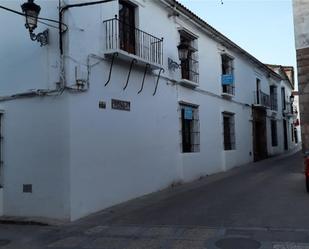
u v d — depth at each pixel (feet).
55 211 30.96
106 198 34.27
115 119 36.14
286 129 112.68
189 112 51.21
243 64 74.33
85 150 32.30
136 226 27.37
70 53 31.40
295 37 53.06
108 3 35.83
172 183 45.34
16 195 32.55
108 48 35.09
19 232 27.73
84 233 26.35
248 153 74.33
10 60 33.37
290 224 25.98
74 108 31.48
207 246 21.83
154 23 43.60
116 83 36.52
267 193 38.04
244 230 24.86
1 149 33.42
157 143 42.88
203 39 56.18
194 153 51.29
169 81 46.16
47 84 31.76
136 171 38.75
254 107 79.66
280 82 106.11
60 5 31.48
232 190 40.81
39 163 31.81
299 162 72.13
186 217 29.27
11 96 33.04
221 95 61.93
